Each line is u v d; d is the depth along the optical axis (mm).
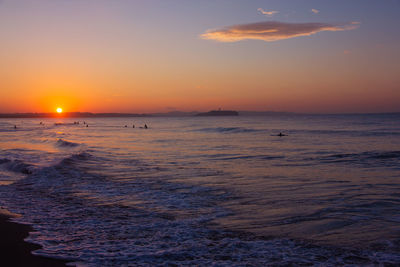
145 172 17031
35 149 30766
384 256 5977
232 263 5711
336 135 48688
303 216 8703
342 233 7301
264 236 7223
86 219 8719
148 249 6426
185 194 11812
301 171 16797
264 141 39969
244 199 10867
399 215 8609
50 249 6391
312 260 5844
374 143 34656
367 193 11336
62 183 14164
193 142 39625
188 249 6422
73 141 43000
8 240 6945
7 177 15836
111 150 29891
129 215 9141
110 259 5879
